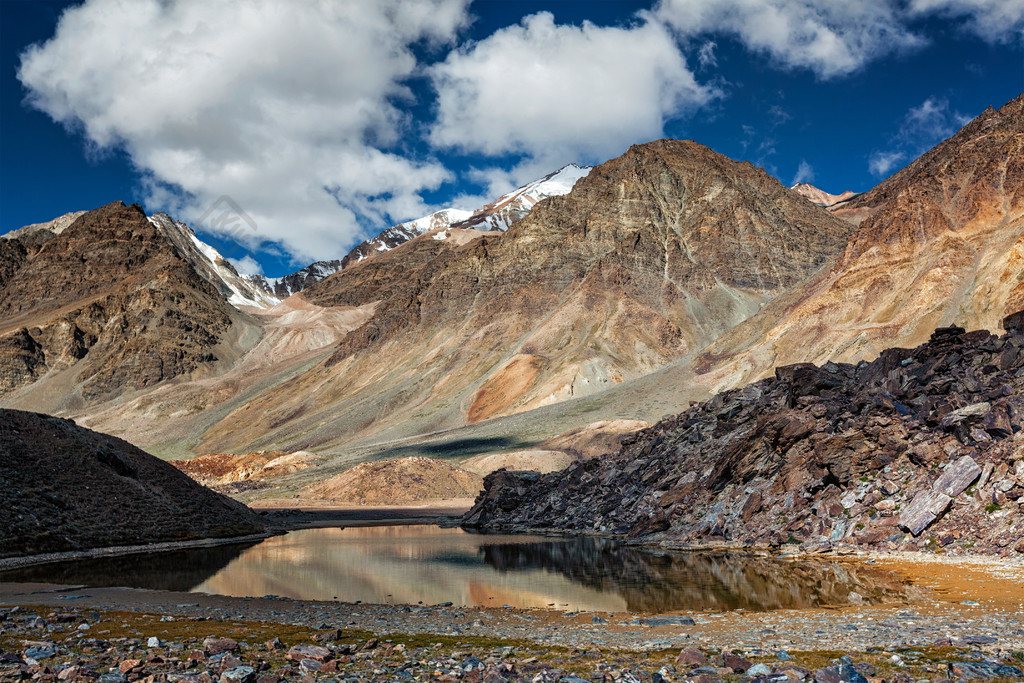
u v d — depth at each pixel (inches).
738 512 2388.0
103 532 2674.7
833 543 1935.3
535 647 944.9
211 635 1040.8
